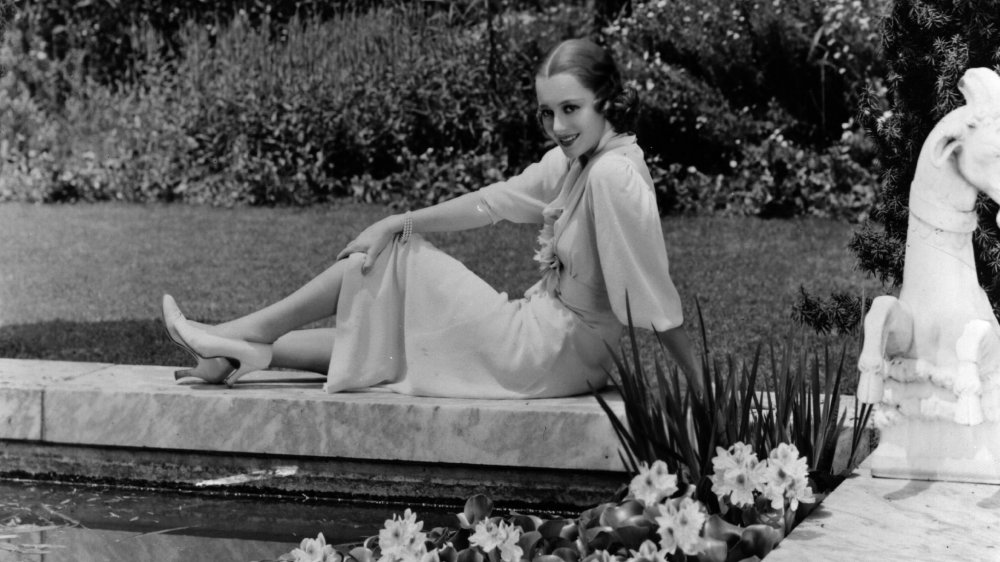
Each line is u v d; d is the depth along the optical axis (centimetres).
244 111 941
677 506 297
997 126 331
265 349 425
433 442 397
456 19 894
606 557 286
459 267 421
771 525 311
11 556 356
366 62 915
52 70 977
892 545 296
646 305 384
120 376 449
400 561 297
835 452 385
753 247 816
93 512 399
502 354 409
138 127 967
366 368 421
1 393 429
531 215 433
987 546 296
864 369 332
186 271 835
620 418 383
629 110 396
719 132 867
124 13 963
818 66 848
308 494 415
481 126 893
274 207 936
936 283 345
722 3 858
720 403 345
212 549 364
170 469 424
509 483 399
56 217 948
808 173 858
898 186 469
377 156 916
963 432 347
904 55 451
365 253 421
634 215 382
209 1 948
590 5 875
